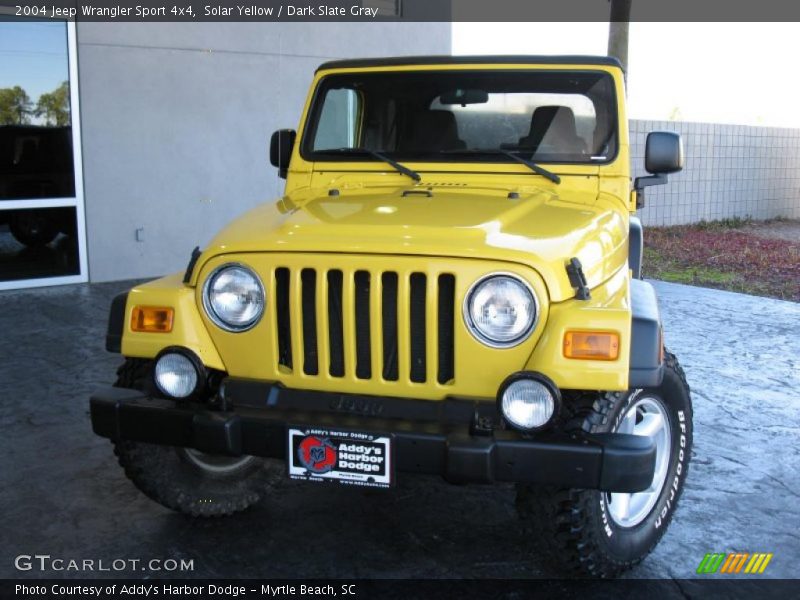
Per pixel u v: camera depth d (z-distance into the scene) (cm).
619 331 245
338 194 347
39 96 753
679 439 317
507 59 365
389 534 329
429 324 257
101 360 552
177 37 814
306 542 321
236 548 316
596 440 246
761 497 362
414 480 380
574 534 271
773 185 1513
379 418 262
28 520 332
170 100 822
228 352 280
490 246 256
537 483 246
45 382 504
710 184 1416
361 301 266
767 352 601
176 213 845
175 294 280
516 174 354
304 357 274
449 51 991
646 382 253
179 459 322
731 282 909
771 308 754
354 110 380
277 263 270
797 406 482
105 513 340
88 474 376
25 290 770
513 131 361
